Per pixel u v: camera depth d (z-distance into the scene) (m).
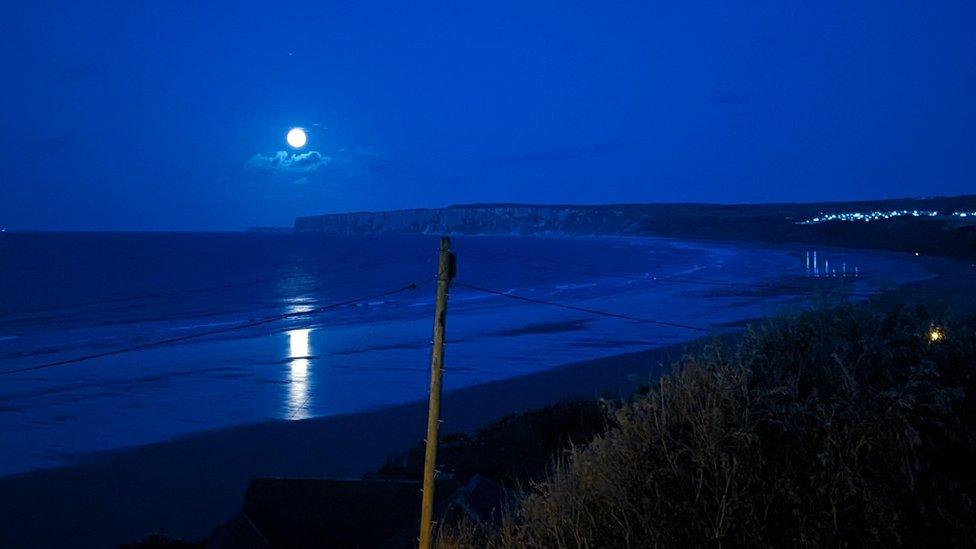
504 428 12.88
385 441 19.03
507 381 25.72
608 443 5.47
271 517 8.66
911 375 5.29
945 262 81.69
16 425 21.20
